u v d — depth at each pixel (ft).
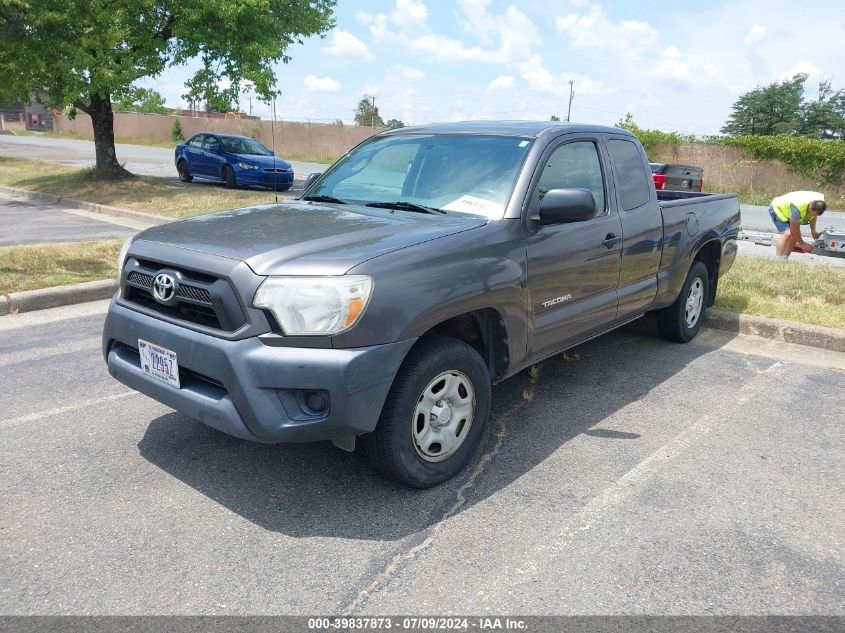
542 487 11.28
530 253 12.19
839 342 19.33
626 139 16.14
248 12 49.83
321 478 11.38
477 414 11.53
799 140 86.43
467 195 12.60
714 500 11.01
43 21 44.39
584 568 9.15
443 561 9.22
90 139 158.81
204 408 9.81
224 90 52.80
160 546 9.41
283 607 8.25
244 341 9.39
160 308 10.73
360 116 239.50
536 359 13.21
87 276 23.88
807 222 33.73
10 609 8.10
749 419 14.35
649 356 18.49
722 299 22.99
